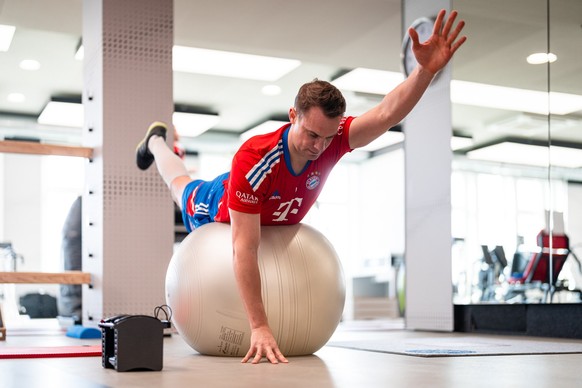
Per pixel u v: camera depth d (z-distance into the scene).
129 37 3.98
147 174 3.95
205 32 6.21
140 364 1.84
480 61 4.45
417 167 4.80
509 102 4.29
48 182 11.09
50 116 9.88
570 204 3.89
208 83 8.47
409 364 2.05
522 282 4.03
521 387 1.48
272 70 7.83
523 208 4.09
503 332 4.11
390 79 8.12
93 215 3.97
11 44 6.78
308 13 5.73
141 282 3.88
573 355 2.45
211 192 2.56
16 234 10.79
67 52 7.08
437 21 2.05
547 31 4.21
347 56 7.01
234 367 1.93
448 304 4.44
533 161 4.12
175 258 2.42
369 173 12.77
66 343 3.11
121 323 1.84
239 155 2.08
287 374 1.75
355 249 12.88
